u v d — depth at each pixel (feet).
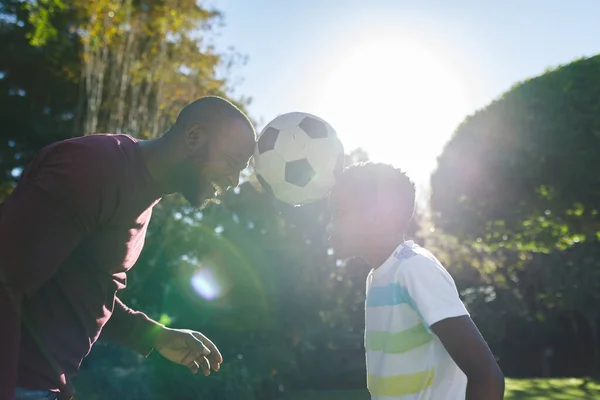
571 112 31.01
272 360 19.39
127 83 41.04
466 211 35.65
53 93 49.93
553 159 31.68
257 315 19.67
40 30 41.98
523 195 33.68
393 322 5.98
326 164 7.92
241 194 21.52
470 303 36.78
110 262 6.84
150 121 40.47
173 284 18.67
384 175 6.48
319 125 8.04
